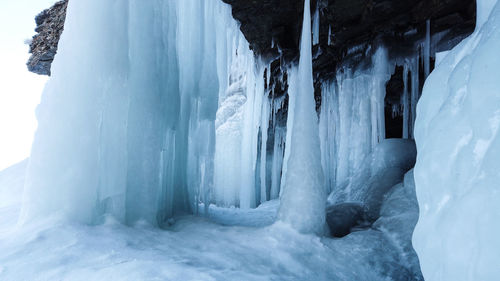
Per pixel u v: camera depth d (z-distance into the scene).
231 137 15.05
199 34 5.87
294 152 5.17
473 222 1.56
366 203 6.14
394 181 6.13
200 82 5.88
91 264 2.74
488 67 1.71
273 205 10.73
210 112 5.97
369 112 8.36
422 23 6.82
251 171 12.09
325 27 7.71
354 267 4.06
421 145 2.30
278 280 3.23
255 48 9.30
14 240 2.93
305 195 4.87
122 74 3.93
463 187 1.72
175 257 3.21
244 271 3.28
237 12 7.41
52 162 3.47
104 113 3.92
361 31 7.56
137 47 4.31
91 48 3.74
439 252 1.80
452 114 1.98
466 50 2.11
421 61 7.66
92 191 3.64
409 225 4.55
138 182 4.18
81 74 3.71
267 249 4.14
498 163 1.51
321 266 3.96
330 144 10.36
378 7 6.61
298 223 4.72
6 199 6.62
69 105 3.61
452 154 1.88
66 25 3.81
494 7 1.95
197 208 6.35
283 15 7.64
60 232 3.13
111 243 3.21
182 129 5.96
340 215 5.92
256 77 10.28
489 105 1.67
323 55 9.02
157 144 4.41
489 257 1.43
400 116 10.84
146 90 4.30
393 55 7.56
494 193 1.49
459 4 6.07
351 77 8.64
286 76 10.55
